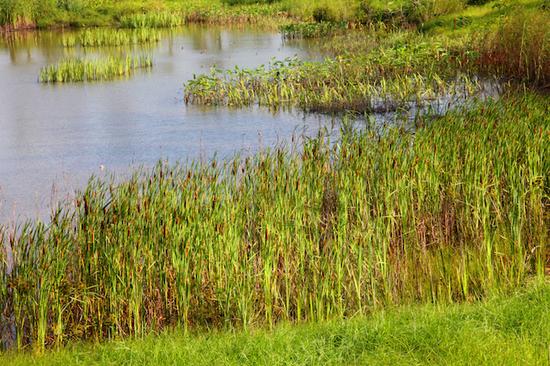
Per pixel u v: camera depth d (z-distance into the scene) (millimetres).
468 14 36938
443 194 12367
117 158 20125
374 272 10727
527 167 12562
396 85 25688
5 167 19438
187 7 63344
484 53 27562
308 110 25094
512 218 11125
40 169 19172
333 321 9469
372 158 12672
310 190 11359
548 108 15023
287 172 11750
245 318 9812
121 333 9945
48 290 9672
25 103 28328
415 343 8125
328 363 7836
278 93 27656
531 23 26516
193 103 27562
